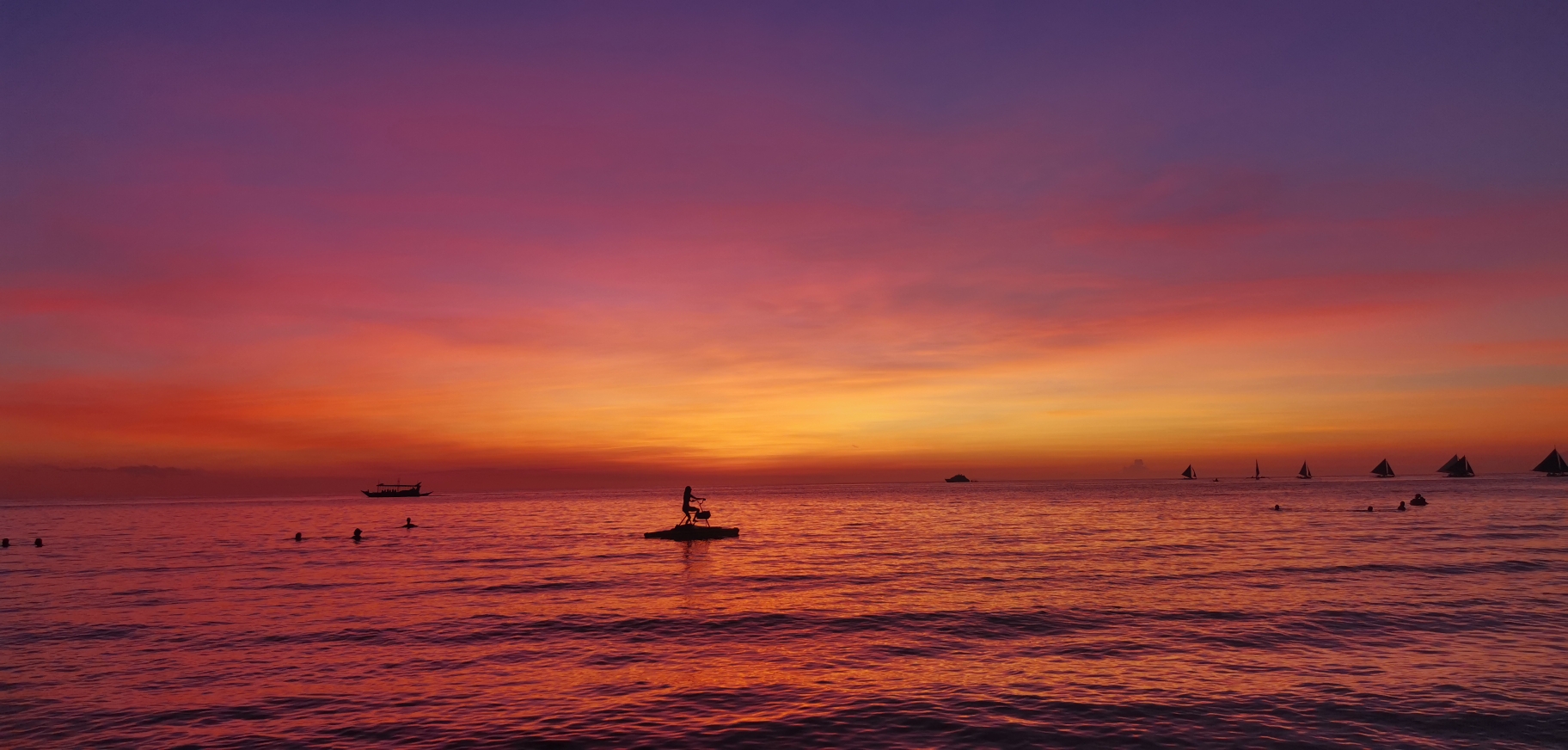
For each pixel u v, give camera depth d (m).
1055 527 77.75
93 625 28.58
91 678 21.02
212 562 53.00
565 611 30.97
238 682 20.48
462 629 27.48
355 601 34.12
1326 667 20.34
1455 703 17.17
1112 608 29.19
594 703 18.30
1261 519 86.06
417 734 16.27
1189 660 21.42
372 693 19.31
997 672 20.58
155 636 26.48
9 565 51.78
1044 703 17.73
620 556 54.38
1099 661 21.44
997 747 15.12
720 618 28.75
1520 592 31.31
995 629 25.97
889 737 15.72
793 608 30.67
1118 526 77.12
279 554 59.88
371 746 15.60
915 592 34.41
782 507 158.88
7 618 30.41
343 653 23.83
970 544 59.84
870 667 21.39
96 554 60.66
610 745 15.47
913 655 22.61
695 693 19.00
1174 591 33.12
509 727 16.62
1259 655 21.75
